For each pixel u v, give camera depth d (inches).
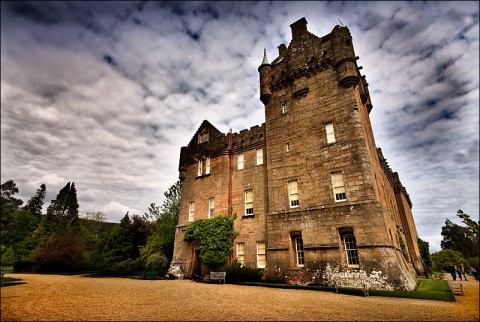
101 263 1256.2
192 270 991.0
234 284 745.0
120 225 1438.2
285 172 850.8
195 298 480.4
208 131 1206.9
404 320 318.3
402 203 1373.0
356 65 835.4
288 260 743.1
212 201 1072.8
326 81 846.5
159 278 996.6
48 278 1043.9
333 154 763.4
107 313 352.8
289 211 791.7
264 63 1032.8
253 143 1039.6
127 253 1341.0
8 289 629.6
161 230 1375.5
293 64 948.0
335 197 729.0
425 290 574.2
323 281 657.0
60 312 360.2
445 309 390.0
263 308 387.2
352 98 778.8
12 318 325.7
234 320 314.7
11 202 2487.7
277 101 962.1
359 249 637.3
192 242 1027.3
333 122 793.6
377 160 943.0
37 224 2559.1
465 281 1068.5
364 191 679.7
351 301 453.4
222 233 914.7
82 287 669.3
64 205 2672.2
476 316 343.9
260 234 892.0
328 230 700.7
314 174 783.7
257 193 957.8
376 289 571.5
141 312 358.6
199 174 1171.3
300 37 968.3
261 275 777.6
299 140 850.8
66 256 1510.8
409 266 887.7
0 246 1695.4
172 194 1622.8
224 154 1096.8
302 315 342.3
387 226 661.3
